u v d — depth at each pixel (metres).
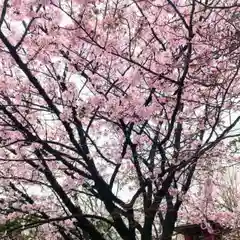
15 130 5.73
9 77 5.45
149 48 4.96
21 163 6.64
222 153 6.39
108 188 5.64
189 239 9.19
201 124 5.81
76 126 5.64
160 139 6.14
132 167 6.50
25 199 7.13
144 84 5.26
